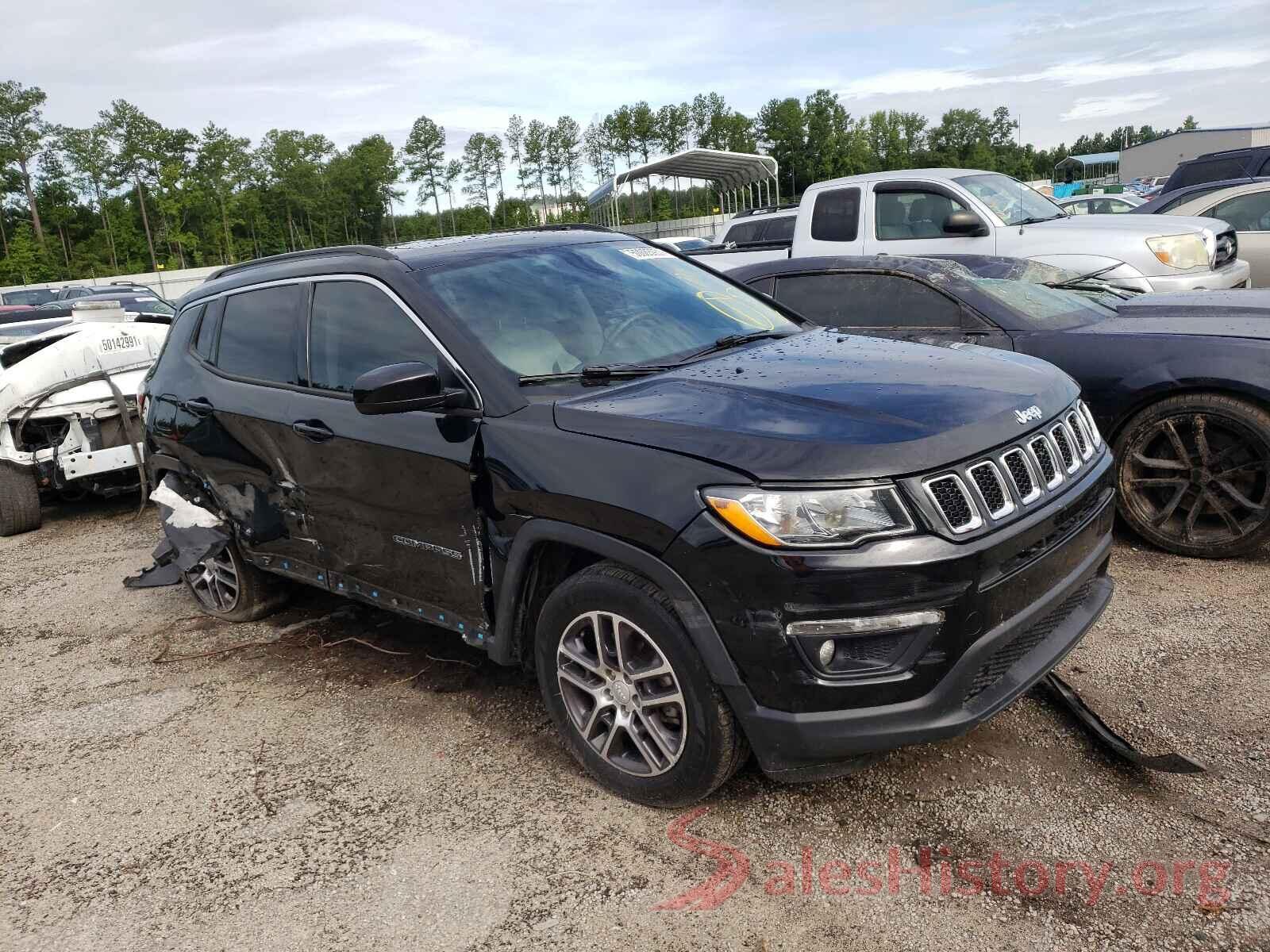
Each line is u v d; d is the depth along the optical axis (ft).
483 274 11.59
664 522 8.35
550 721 11.59
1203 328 14.78
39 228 299.58
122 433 23.97
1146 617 12.91
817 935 7.66
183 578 16.66
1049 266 19.90
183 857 9.57
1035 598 8.65
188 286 185.37
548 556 10.07
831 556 7.75
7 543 23.22
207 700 13.16
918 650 7.90
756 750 8.45
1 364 23.76
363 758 11.18
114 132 312.50
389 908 8.48
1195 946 7.21
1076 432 9.83
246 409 13.23
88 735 12.47
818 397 9.02
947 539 7.88
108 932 8.54
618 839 9.15
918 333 16.90
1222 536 14.52
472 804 10.01
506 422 9.87
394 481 11.05
